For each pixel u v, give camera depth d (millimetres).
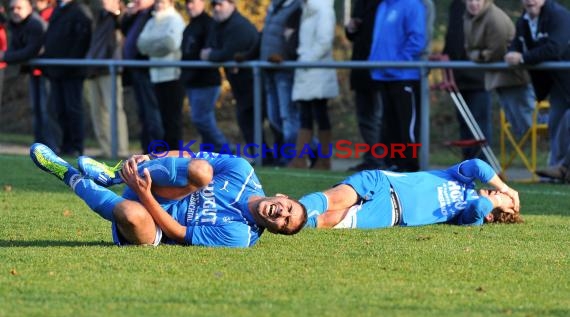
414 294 15109
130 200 18609
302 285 15609
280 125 37781
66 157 40688
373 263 17625
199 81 38094
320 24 36031
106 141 41844
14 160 38656
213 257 17656
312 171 35312
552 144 32000
